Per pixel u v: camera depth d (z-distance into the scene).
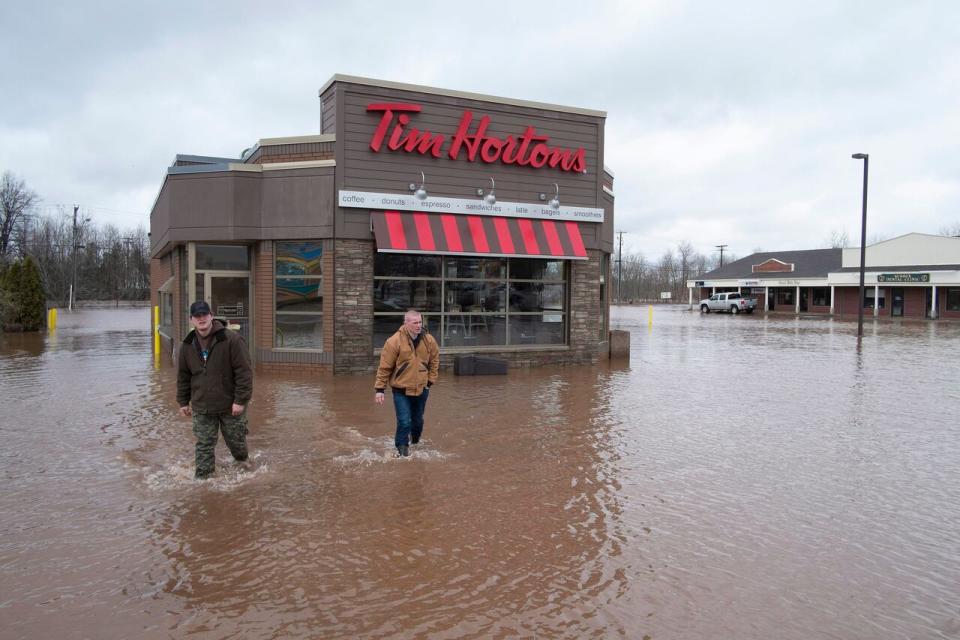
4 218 67.31
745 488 6.63
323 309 14.13
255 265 14.80
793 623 4.00
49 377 13.69
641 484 6.71
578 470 7.17
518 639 3.80
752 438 8.78
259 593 4.31
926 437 8.92
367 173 14.20
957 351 21.58
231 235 14.14
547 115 15.88
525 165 15.66
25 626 3.86
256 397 11.41
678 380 14.20
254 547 5.04
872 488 6.68
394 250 14.00
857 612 4.14
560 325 16.73
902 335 29.92
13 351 19.36
